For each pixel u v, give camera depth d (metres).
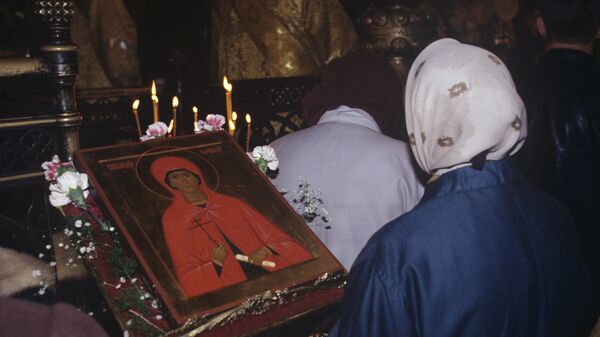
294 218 1.64
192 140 1.70
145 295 1.40
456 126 1.19
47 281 1.09
